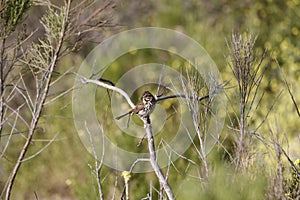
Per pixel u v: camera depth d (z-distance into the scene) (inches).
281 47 699.4
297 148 454.3
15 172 350.3
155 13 793.6
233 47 316.8
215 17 823.7
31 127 348.2
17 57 353.4
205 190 255.6
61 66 565.0
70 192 587.2
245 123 312.3
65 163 581.6
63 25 343.0
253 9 799.7
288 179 290.7
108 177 465.1
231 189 255.4
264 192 267.0
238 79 310.3
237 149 295.1
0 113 343.9
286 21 776.3
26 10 343.0
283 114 512.4
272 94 561.3
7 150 583.8
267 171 293.0
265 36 757.9
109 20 358.3
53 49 353.4
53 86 560.4
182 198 290.7
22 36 355.9
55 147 587.2
